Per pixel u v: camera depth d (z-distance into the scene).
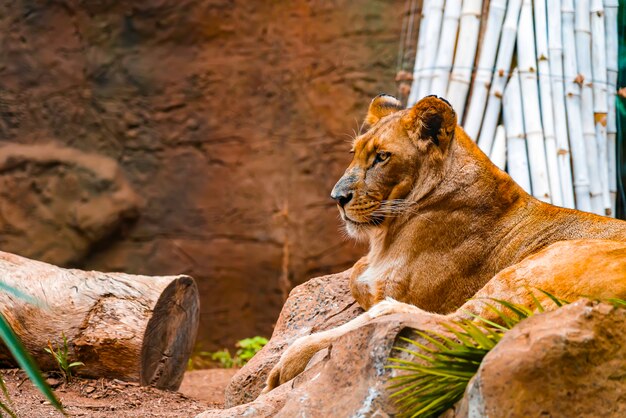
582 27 11.38
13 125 22.05
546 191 10.99
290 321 10.32
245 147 21.81
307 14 21.62
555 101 11.20
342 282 10.52
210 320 21.66
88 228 21.42
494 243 8.85
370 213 8.88
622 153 12.10
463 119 11.40
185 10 21.80
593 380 5.62
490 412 5.56
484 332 6.93
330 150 21.42
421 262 8.85
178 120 21.92
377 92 21.33
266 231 21.64
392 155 8.81
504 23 11.34
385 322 6.69
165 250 21.88
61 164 21.62
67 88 22.03
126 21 21.92
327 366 6.92
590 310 5.81
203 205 21.83
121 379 10.59
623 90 11.69
